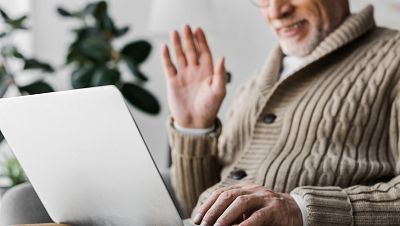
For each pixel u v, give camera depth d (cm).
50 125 99
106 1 290
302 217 104
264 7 162
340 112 138
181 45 157
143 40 270
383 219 111
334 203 108
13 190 140
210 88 153
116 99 89
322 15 154
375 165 133
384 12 216
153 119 292
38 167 109
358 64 144
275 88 150
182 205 161
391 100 138
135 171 94
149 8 288
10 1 290
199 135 156
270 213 96
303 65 148
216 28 242
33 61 263
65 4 291
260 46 262
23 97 100
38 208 137
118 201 101
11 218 133
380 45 146
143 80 268
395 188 116
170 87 156
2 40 277
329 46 148
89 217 111
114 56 266
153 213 98
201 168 158
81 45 262
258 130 150
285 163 137
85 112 93
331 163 134
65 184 107
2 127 108
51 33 293
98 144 95
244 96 169
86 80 259
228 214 94
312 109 141
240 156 157
